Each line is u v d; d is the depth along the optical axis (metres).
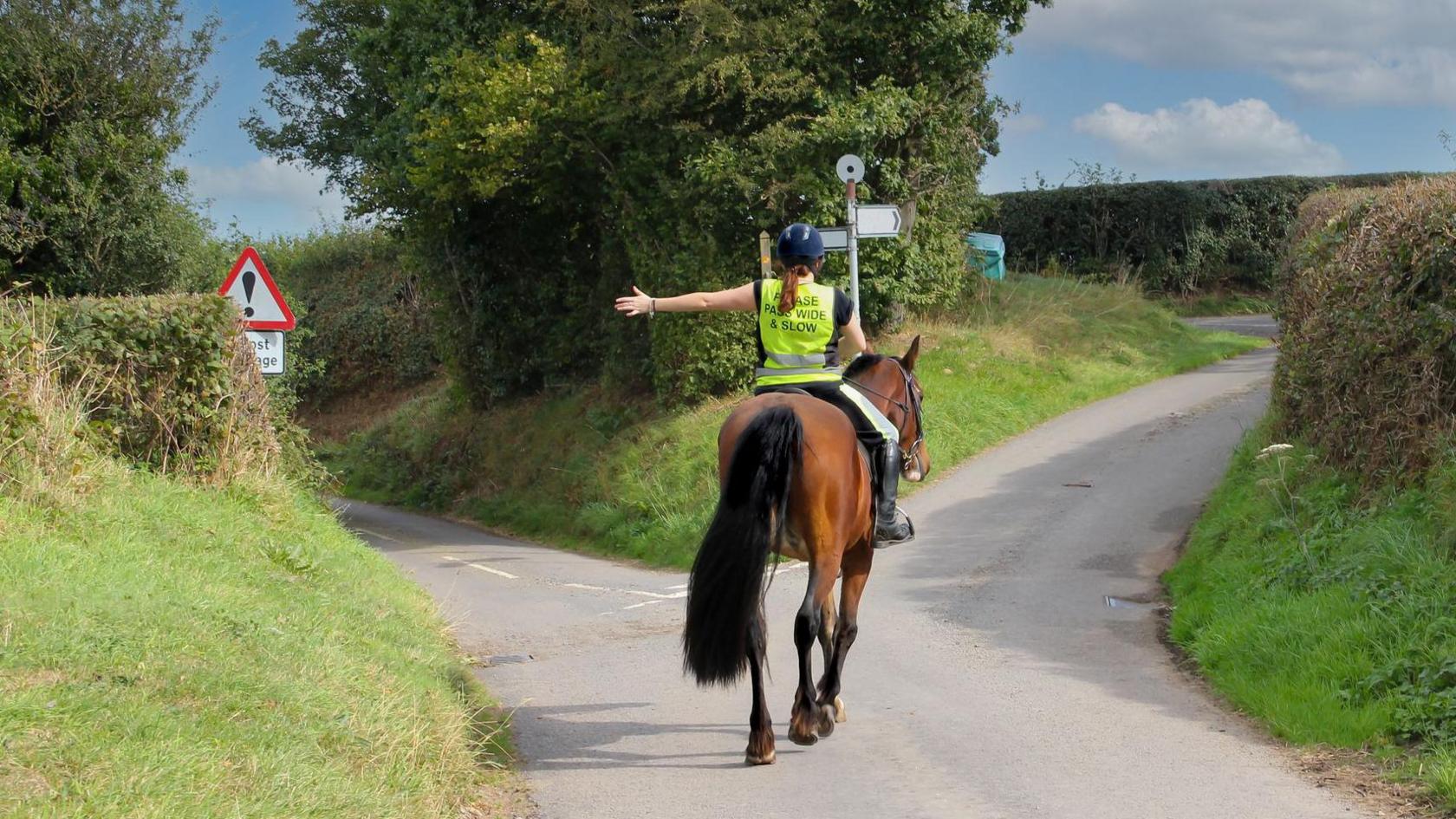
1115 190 36.00
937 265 23.12
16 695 4.81
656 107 20.78
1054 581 11.73
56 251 17.45
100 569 7.08
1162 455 16.98
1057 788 6.11
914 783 6.24
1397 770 6.07
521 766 6.68
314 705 5.83
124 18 17.50
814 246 7.28
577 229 25.81
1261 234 36.56
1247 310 35.47
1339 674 7.29
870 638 9.91
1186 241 35.88
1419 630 7.34
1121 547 12.89
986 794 6.05
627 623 11.38
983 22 21.08
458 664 8.71
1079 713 7.53
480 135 22.11
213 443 11.84
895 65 21.58
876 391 7.87
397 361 37.44
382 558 12.84
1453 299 8.99
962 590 11.55
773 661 9.43
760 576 6.11
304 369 23.45
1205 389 22.11
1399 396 9.48
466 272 27.30
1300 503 10.28
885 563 12.90
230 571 8.38
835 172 20.38
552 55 21.97
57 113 17.39
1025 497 15.43
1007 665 8.91
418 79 25.06
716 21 20.19
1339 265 10.78
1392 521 8.70
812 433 6.49
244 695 5.60
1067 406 21.23
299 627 7.38
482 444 26.67
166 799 4.26
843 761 6.67
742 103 21.05
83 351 11.02
